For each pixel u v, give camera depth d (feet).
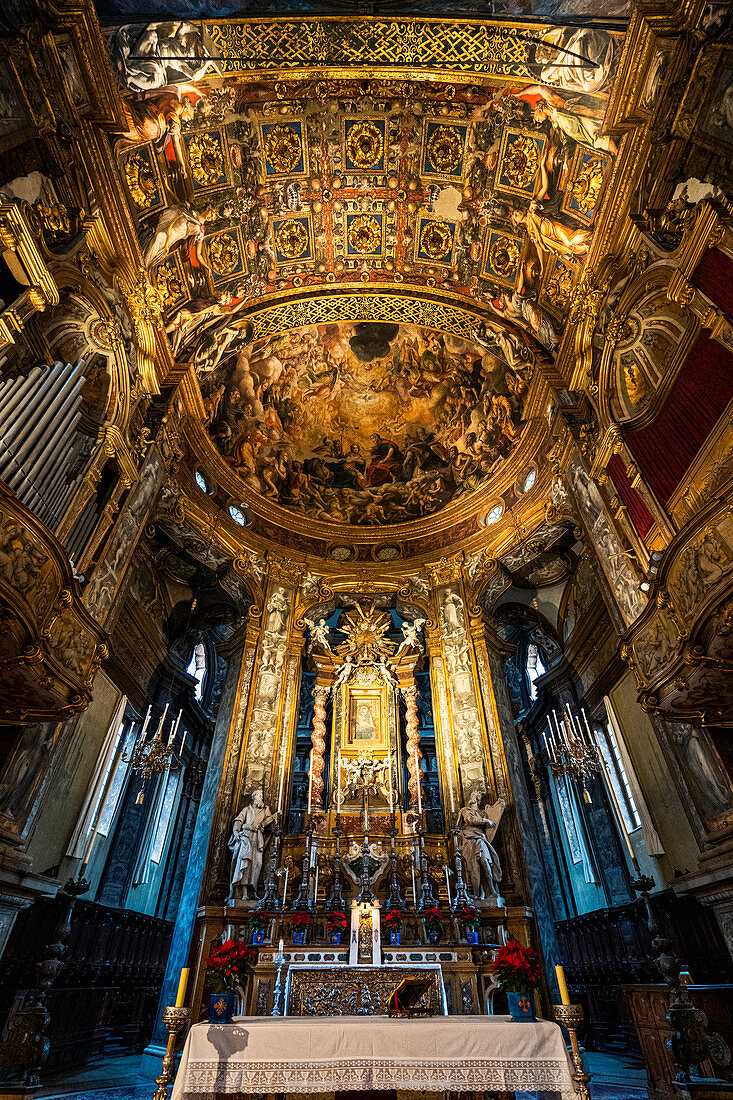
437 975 26.43
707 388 27.40
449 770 44.62
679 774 31.32
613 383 35.99
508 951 21.57
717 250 26.09
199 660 67.56
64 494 28.32
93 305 32.58
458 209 44.65
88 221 31.42
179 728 59.36
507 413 53.21
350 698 49.52
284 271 49.32
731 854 26.94
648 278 31.94
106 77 29.32
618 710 44.98
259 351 54.24
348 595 54.80
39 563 23.85
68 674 25.95
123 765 47.60
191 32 31.76
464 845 39.09
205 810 42.42
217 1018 19.39
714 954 31.63
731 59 24.26
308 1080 17.54
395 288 51.67
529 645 66.90
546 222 39.78
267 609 51.47
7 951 30.83
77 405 28.04
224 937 34.65
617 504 34.17
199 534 48.14
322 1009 25.43
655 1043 26.84
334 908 35.37
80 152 30.32
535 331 46.73
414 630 52.24
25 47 25.14
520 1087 17.53
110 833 45.50
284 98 37.60
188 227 40.37
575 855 53.93
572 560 51.93
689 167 27.84
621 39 28.50
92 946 40.96
